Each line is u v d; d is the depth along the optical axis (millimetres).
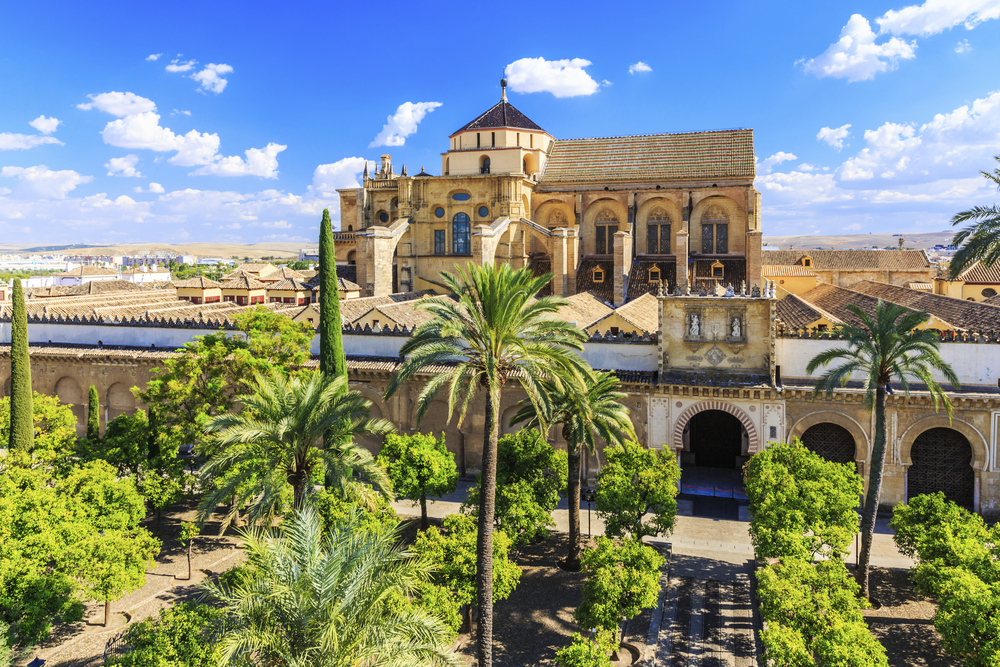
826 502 30719
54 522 27484
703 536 38594
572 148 83312
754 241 68812
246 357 38062
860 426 40625
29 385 40312
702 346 42625
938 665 26484
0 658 22266
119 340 55156
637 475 34188
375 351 49219
